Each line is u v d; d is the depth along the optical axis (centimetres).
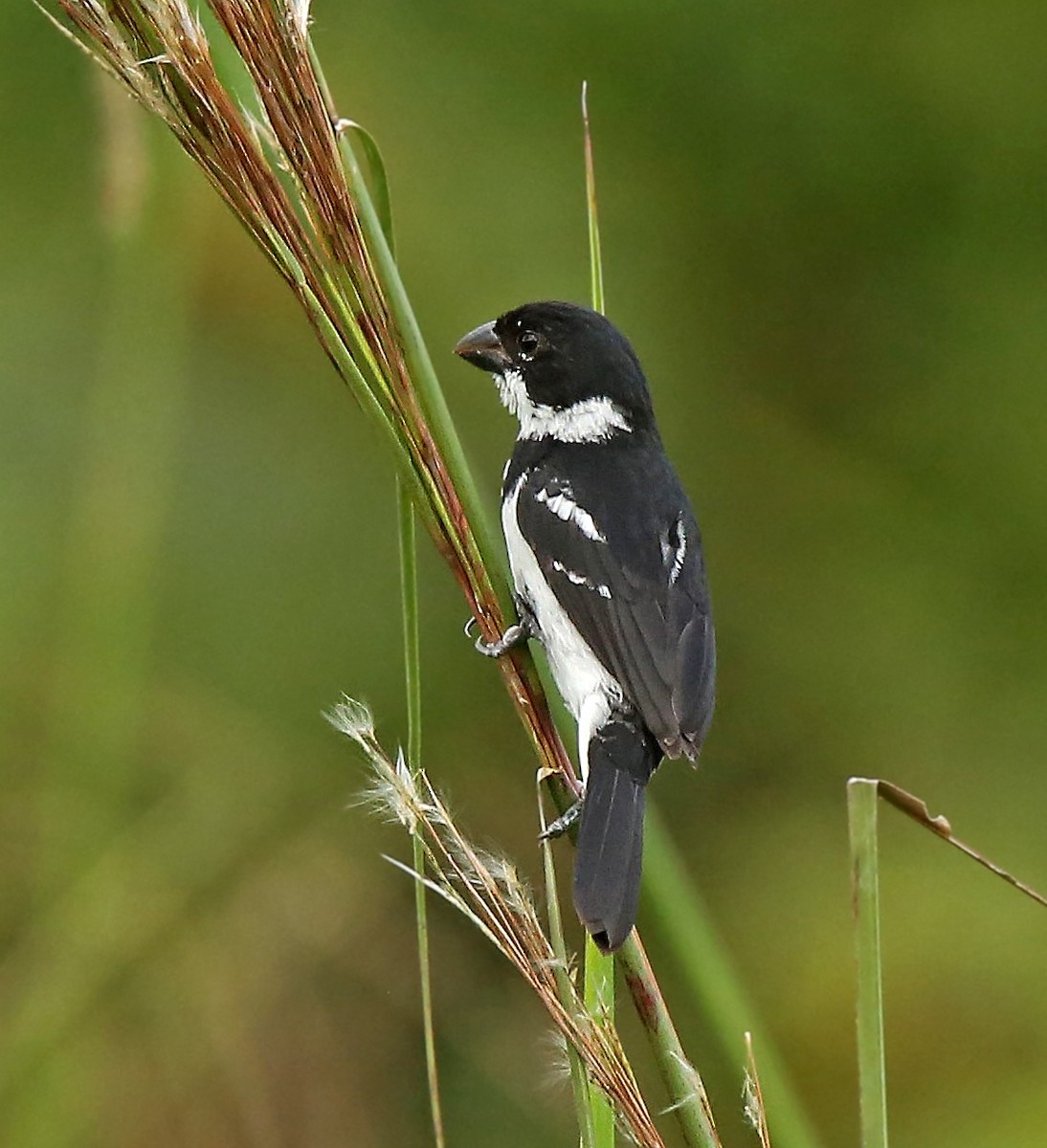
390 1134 1116
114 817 915
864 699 1251
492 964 1145
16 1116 913
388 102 1280
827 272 1311
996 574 1266
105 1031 1030
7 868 1059
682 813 1249
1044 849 1167
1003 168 1274
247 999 1094
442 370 1250
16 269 1271
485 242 1266
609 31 1277
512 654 607
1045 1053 1085
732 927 1189
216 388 1260
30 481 1212
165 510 1209
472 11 1295
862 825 482
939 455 1289
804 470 1299
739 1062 571
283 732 1181
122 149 838
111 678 879
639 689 720
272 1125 1089
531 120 1294
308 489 1263
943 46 1262
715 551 1288
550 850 547
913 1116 1080
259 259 1240
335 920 1130
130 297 863
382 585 1248
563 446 807
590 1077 498
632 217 1296
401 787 496
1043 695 1228
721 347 1309
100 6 517
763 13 1265
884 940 1135
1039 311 1277
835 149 1285
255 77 539
